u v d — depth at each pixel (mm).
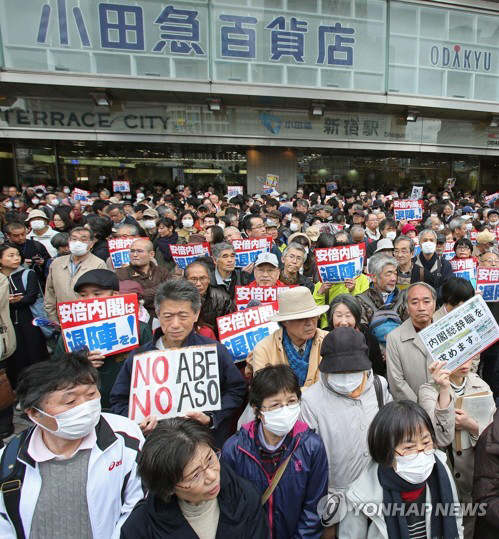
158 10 12016
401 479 1644
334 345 2027
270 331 3084
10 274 4152
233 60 12672
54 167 15281
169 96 13180
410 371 2564
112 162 15828
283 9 12789
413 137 15938
